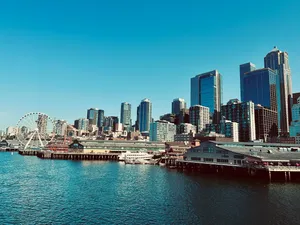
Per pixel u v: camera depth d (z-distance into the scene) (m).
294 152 113.44
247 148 114.75
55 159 191.75
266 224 46.16
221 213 52.09
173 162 143.62
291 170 89.69
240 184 82.75
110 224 46.28
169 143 179.88
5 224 46.59
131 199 63.44
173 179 94.00
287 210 54.09
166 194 68.81
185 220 48.09
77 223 46.91
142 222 47.12
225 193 69.62
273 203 59.41
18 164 149.75
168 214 51.59
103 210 54.53
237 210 54.09
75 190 74.00
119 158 186.50
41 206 57.62
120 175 105.44
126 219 48.81
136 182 87.69
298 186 79.12
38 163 157.88
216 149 112.81
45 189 75.44
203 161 118.12
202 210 54.12
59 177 98.75
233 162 104.38
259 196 66.06
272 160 95.56
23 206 57.62
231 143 119.31
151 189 75.44
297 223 46.69
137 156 173.12
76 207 56.78
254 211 53.44
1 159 187.00
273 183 84.06
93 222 47.38
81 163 161.25
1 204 59.31
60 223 46.97
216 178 95.62
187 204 58.75
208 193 69.69
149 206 57.19
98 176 102.12
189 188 76.69
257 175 95.75
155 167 138.50
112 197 65.56
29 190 74.12
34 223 47.12
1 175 103.56
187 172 115.19
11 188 76.94
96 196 66.69
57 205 58.44
